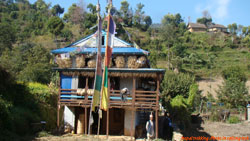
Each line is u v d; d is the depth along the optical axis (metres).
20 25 105.12
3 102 16.45
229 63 88.44
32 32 94.62
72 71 19.20
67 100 19.31
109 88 18.81
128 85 20.02
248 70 81.38
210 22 152.25
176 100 28.22
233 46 104.19
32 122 18.03
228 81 41.28
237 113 38.09
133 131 19.52
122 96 18.81
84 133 20.06
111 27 16.17
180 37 111.62
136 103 18.62
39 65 32.56
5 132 14.86
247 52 97.69
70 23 107.25
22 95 19.95
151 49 95.25
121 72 18.66
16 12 118.81
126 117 19.83
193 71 80.06
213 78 75.75
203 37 111.25
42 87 24.97
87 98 19.03
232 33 123.25
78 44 21.23
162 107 33.50
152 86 25.09
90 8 110.44
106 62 15.66
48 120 20.05
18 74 32.84
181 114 27.12
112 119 21.48
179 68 77.31
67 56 19.31
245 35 123.56
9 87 19.47
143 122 23.62
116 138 18.17
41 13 121.25
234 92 39.31
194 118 32.16
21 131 16.47
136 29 115.88
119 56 19.23
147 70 18.25
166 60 88.31
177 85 33.53
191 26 131.38
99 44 15.56
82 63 19.41
